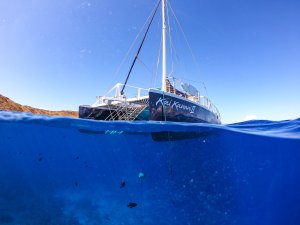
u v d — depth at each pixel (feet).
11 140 22.08
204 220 21.63
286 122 28.94
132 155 27.37
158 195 26.20
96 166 28.30
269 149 20.84
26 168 25.18
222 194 25.50
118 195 25.52
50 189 25.85
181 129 20.98
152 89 33.91
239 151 22.70
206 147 23.86
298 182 23.03
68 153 25.94
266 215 22.61
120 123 20.13
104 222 20.11
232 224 21.26
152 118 33.88
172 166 27.73
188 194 26.40
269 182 23.29
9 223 18.31
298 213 22.02
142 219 21.02
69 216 20.61
